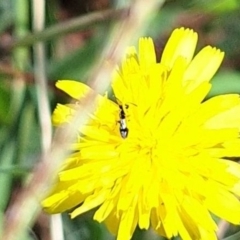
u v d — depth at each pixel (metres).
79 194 0.12
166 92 0.13
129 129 0.13
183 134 0.13
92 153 0.12
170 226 0.12
